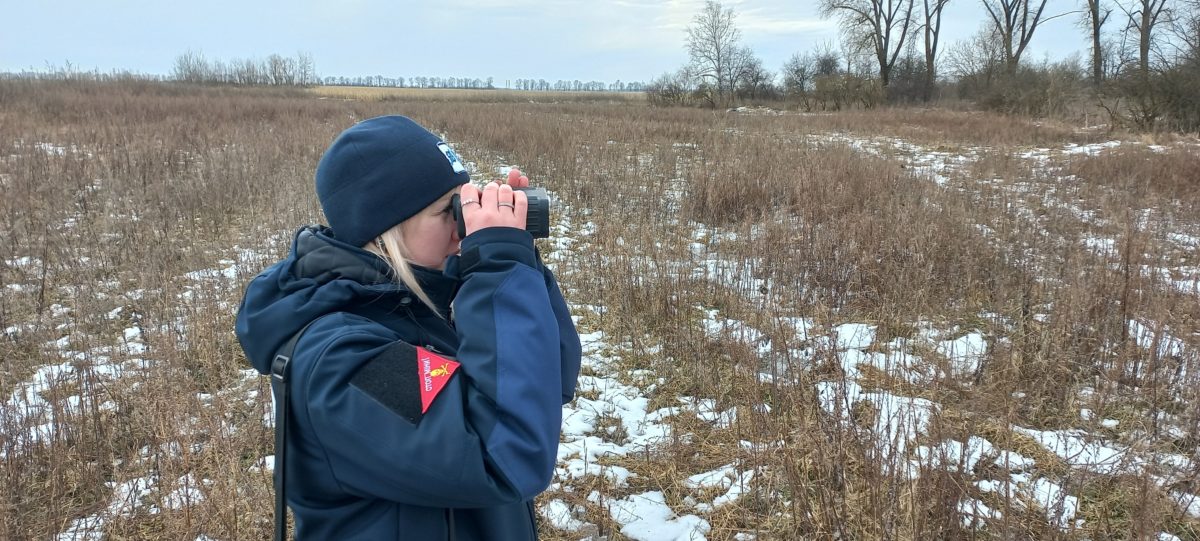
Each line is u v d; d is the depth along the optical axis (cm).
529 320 99
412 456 90
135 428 321
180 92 3159
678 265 539
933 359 382
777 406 323
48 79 3077
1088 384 367
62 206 719
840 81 3291
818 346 403
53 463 283
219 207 745
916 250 537
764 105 3744
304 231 113
